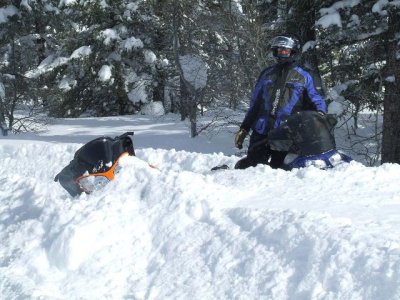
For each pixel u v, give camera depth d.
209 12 17.83
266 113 5.42
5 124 18.30
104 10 22.62
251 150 5.51
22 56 23.20
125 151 4.82
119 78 24.19
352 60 13.48
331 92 12.84
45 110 21.27
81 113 27.11
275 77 5.42
